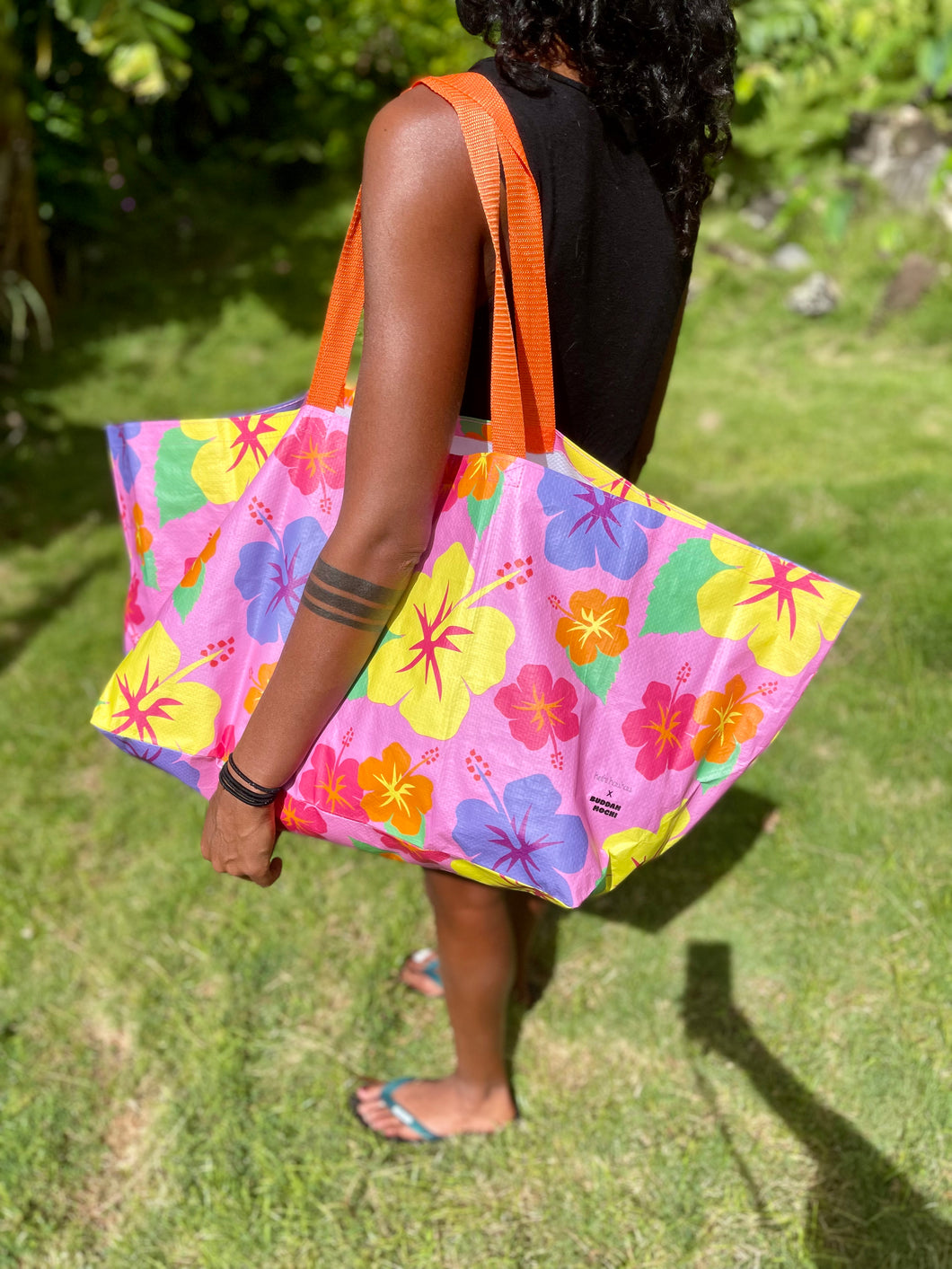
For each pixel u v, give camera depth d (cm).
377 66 731
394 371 90
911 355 504
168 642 120
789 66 611
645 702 113
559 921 212
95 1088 184
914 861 214
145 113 671
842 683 264
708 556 108
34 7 561
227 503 123
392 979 204
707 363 514
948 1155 163
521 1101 180
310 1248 161
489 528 104
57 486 405
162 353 529
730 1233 158
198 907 219
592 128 97
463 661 108
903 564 299
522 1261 158
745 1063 182
